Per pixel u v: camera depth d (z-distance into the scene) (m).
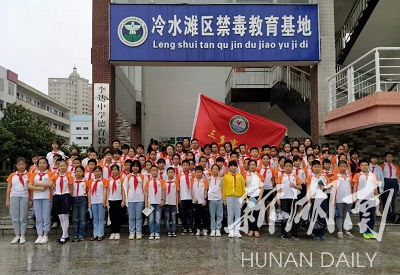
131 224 7.44
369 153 10.87
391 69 12.52
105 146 10.17
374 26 11.59
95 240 7.30
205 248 6.56
